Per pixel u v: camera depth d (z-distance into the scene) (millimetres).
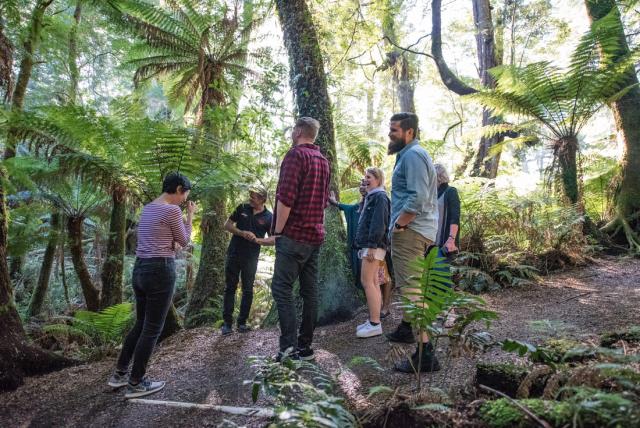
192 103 9609
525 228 5883
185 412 2729
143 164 5254
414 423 1895
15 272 9406
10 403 3168
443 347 3195
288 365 2410
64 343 5512
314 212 3174
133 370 2998
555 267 5699
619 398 1428
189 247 10094
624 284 4691
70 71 9875
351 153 8414
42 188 6078
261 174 7297
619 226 6621
